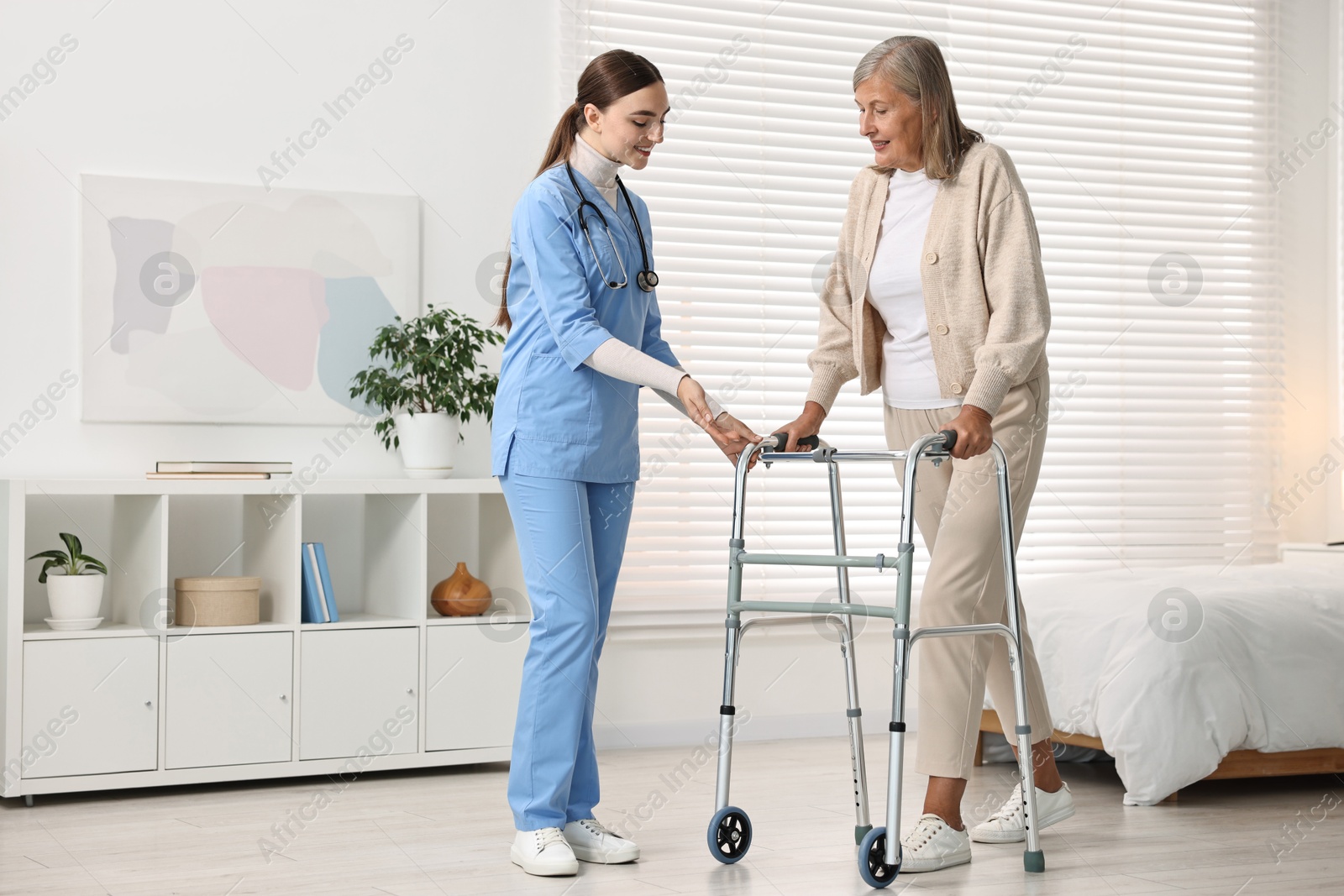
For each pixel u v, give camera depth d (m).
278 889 2.09
